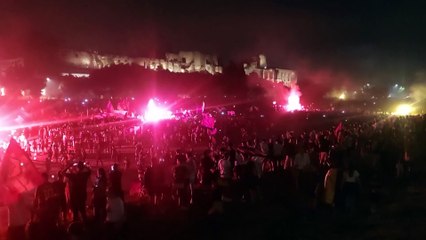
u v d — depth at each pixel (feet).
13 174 38.93
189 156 59.67
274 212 50.14
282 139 72.13
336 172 48.11
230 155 55.67
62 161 92.89
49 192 35.47
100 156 99.71
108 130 141.28
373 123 129.80
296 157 59.36
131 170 87.61
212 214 43.98
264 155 62.03
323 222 46.01
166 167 57.16
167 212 51.85
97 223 45.83
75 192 44.42
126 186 70.69
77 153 101.81
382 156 73.51
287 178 58.80
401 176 70.33
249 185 54.39
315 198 50.62
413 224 44.55
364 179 64.39
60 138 116.37
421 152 93.71
